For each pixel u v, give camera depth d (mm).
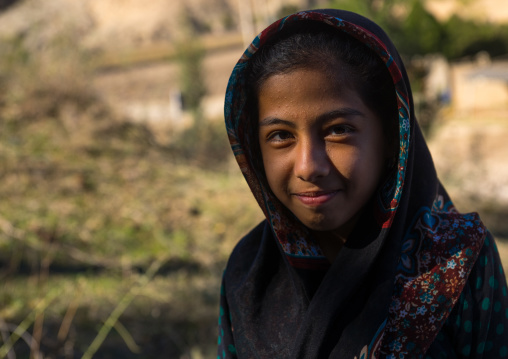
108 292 3834
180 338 3447
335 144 928
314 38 933
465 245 1010
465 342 1028
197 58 11062
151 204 5406
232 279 1195
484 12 27375
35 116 6594
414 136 1034
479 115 20875
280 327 1075
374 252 992
